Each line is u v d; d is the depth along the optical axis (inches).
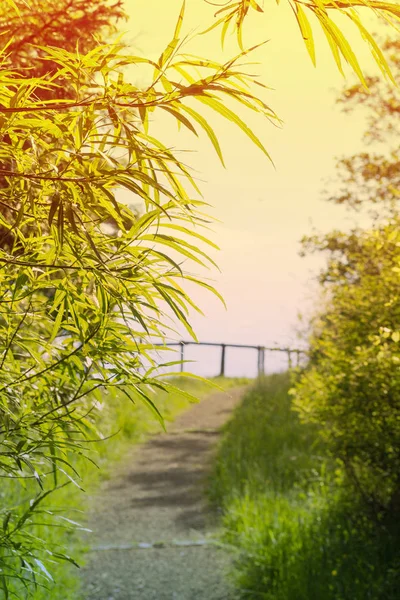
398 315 236.2
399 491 256.4
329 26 63.2
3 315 78.4
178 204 61.2
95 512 359.9
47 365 84.7
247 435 502.0
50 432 79.4
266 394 636.7
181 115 60.9
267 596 237.8
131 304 67.9
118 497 393.4
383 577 230.8
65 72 62.3
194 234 68.4
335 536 265.4
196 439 562.9
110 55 62.0
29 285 74.3
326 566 243.8
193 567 280.8
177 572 274.1
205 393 789.2
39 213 68.9
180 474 452.1
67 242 65.3
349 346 249.6
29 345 84.7
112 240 70.4
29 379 79.7
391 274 239.5
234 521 322.3
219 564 284.0
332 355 254.8
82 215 66.0
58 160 63.5
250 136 61.6
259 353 839.7
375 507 265.0
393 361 226.1
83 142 61.6
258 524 297.9
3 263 72.0
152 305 73.5
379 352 231.0
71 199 63.0
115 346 77.2
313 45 65.5
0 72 59.9
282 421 526.6
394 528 255.9
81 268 65.6
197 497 400.5
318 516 287.6
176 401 711.1
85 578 261.9
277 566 253.8
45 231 79.4
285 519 289.6
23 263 65.8
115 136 62.2
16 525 82.4
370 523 268.2
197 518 358.6
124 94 62.0
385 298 239.5
